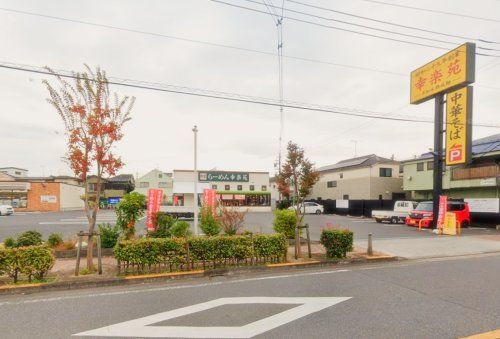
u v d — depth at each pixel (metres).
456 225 16.36
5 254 6.18
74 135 7.10
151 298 5.63
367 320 4.51
